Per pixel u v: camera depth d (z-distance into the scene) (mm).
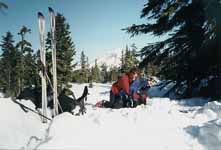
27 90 8867
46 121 7141
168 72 14539
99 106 9727
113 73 87375
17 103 7414
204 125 5324
